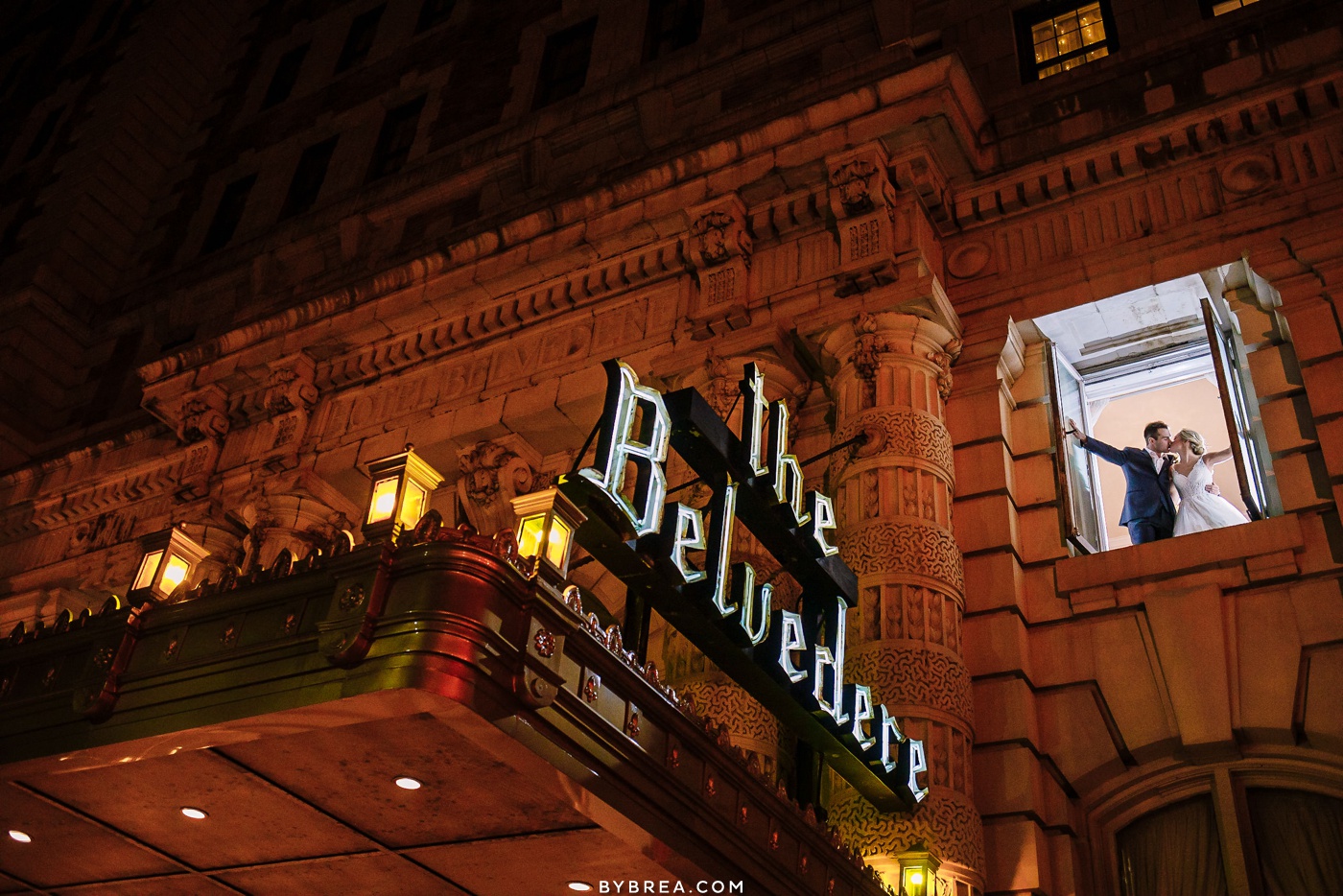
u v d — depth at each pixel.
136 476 21.44
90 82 31.17
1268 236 13.49
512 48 24.27
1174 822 11.65
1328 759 11.03
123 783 8.09
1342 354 12.46
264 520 18.17
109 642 8.27
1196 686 11.71
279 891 9.14
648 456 10.27
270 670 7.37
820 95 16.33
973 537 13.47
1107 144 14.82
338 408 19.25
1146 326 14.86
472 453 17.16
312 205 25.12
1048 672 12.59
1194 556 12.42
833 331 14.53
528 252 17.67
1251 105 14.22
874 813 11.20
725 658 10.34
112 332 25.70
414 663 6.74
